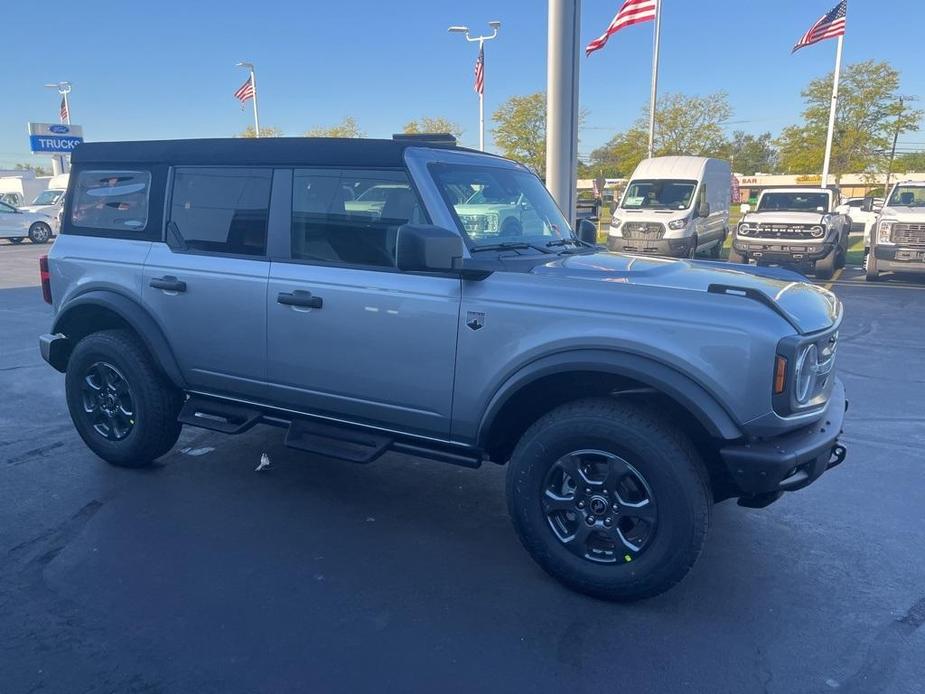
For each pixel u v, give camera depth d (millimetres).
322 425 4246
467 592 3586
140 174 4691
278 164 4172
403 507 4531
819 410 3350
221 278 4289
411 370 3773
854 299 12797
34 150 34969
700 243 18344
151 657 3053
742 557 3941
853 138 35031
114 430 4941
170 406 4777
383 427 4012
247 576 3699
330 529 4223
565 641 3203
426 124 41094
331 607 3439
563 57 9750
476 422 3666
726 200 21109
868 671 3014
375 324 3824
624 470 3330
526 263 3787
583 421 3355
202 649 3109
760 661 3074
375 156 3881
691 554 3256
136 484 4793
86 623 3279
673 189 17938
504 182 4391
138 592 3535
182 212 4520
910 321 10688
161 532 4148
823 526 4305
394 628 3283
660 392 3416
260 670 2984
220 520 4309
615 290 3354
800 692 2887
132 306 4621
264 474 4996
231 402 4539
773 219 15844
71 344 5129
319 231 4047
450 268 3336
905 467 5172
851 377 7555
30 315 11117
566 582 3549
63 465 5094
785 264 15836
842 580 3717
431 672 2988
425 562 3867
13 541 4023
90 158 4914
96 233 4871
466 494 4734
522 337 3451
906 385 7242
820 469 3387
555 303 3395
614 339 3250
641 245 17375
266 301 4145
